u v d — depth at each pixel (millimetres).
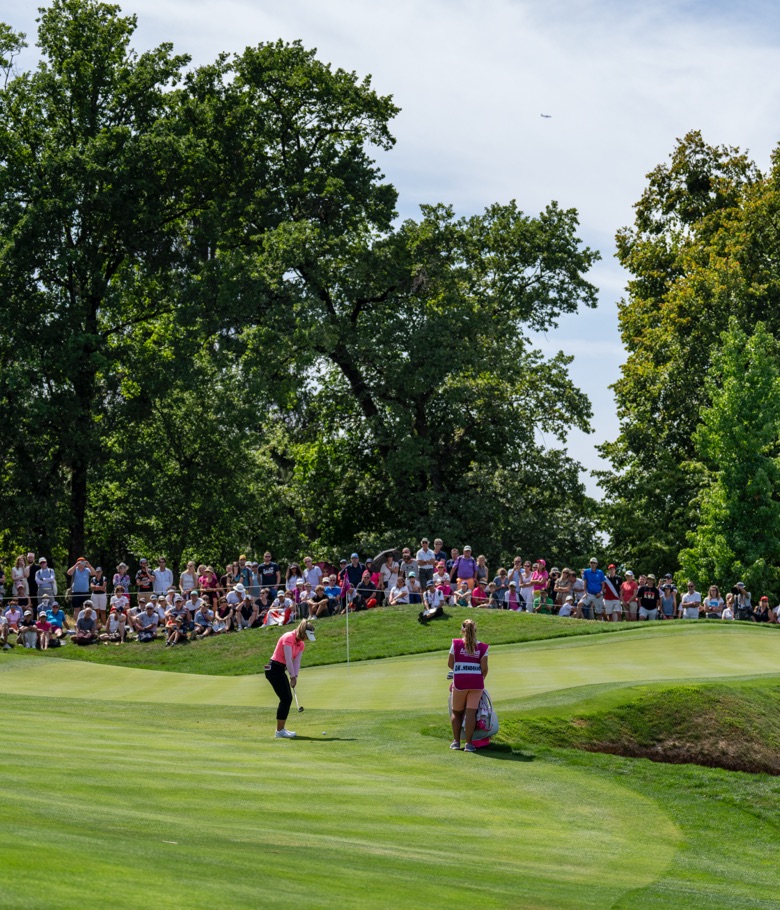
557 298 51781
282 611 32750
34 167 43031
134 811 9719
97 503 46906
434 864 9375
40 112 44781
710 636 28562
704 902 9742
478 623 31016
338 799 12047
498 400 49406
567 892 9141
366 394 47938
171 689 22766
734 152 61062
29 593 33688
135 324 48812
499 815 12555
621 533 52562
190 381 43719
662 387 52375
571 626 30500
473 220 52469
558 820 12828
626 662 24531
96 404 45531
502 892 8594
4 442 42219
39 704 19188
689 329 53344
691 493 51125
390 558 34688
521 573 34062
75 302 44500
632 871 10906
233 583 34312
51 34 45219
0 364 42906
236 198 46469
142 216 43312
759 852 13156
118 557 52125
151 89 45656
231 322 45875
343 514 52438
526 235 51594
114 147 42969
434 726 17234
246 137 46562
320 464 51438
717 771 16312
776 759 17156
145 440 46125
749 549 42844
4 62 45281
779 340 49344
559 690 19062
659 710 17812
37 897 6000
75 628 33719
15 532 43531
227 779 12289
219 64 47844
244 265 44719
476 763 15227
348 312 48219
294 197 47469
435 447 48875
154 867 7215
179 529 46094
